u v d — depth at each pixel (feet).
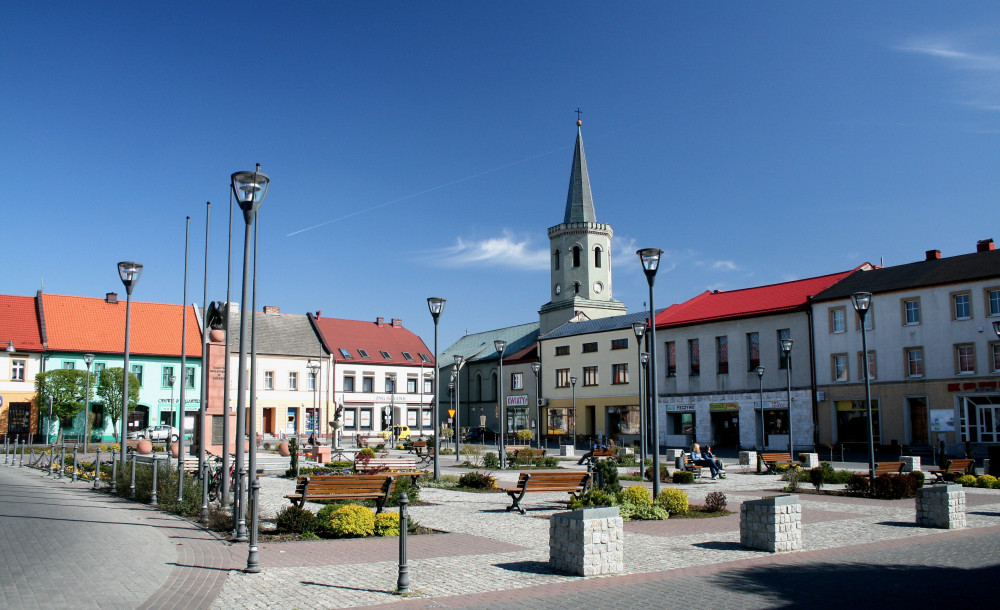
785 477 84.84
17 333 201.77
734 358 181.47
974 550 42.27
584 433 221.25
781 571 36.14
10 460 132.16
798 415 167.02
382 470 86.02
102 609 28.12
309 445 180.14
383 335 270.46
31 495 69.87
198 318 233.35
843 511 60.64
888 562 38.60
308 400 240.73
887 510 61.36
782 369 171.53
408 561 38.17
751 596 31.12
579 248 266.16
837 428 160.25
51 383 179.11
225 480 56.39
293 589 31.78
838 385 160.04
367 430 250.57
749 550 41.78
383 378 256.52
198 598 30.09
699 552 41.19
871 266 179.01
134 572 34.65
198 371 223.71
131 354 212.43
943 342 145.89
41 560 37.40
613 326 215.72
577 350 226.79
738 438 179.52
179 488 58.65
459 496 71.31
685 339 193.36
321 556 39.19
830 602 30.14
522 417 248.93
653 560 38.83
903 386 150.82
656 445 62.34
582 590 32.09
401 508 32.01
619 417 211.20
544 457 124.26
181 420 77.77
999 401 138.00
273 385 235.81
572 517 35.63
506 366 260.01
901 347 151.94
